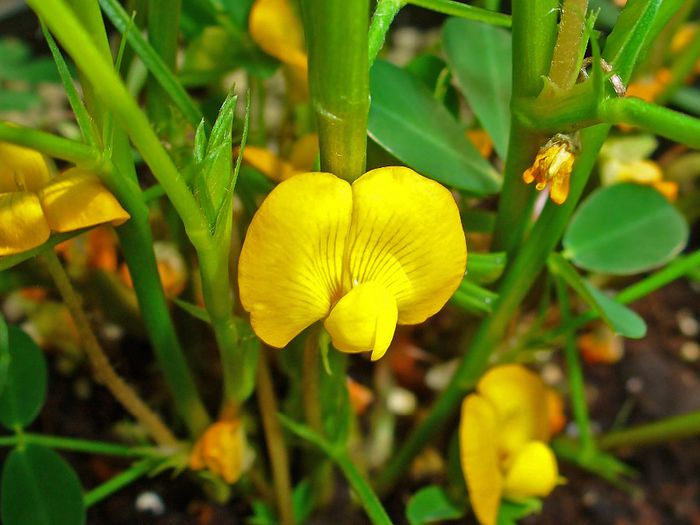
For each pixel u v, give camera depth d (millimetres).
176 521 68
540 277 68
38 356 54
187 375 53
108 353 73
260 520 64
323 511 68
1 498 52
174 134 54
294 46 61
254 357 48
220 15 61
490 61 58
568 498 76
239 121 60
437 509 60
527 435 60
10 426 53
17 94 82
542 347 61
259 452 64
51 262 45
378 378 74
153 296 47
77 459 70
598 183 69
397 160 55
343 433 54
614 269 59
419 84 54
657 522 76
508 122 57
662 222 61
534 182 47
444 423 63
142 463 58
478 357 56
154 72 46
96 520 68
